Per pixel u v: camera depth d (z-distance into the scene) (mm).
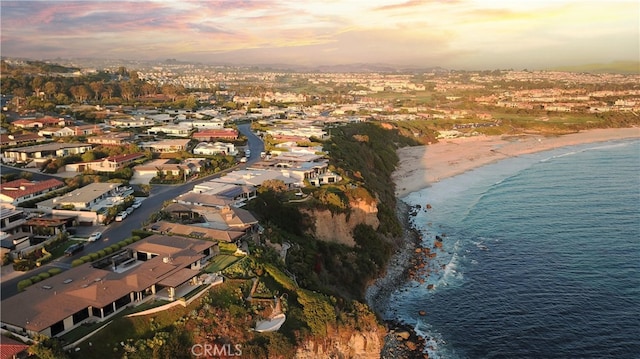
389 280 88125
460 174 163875
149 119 187500
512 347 68125
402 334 70500
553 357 65938
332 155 134250
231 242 67312
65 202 83750
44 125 164250
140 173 113562
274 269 64188
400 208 125688
